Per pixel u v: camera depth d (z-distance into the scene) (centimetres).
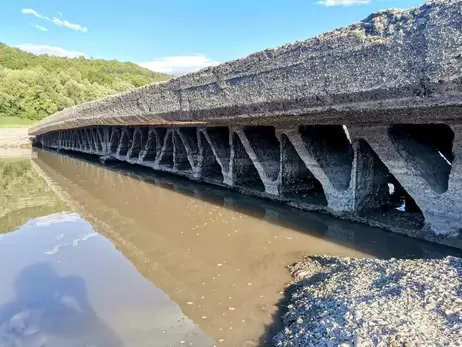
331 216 725
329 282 441
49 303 469
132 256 616
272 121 742
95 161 2094
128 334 398
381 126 587
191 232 718
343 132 796
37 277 545
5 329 418
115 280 529
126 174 1500
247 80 684
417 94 449
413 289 359
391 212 682
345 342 295
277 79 622
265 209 820
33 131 3406
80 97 6812
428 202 561
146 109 1059
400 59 459
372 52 486
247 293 470
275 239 643
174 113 925
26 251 655
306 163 754
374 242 587
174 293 484
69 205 1020
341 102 533
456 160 516
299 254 574
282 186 848
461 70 405
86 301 471
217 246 637
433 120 518
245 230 702
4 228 815
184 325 410
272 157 905
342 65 520
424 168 580
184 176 1273
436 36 427
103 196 1112
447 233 541
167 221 802
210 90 783
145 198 1039
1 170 1925
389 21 482
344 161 767
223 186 1055
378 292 370
